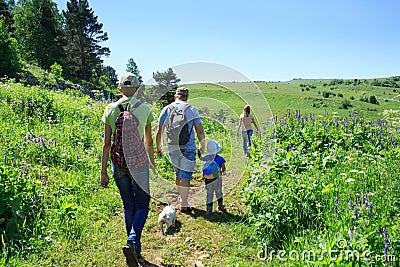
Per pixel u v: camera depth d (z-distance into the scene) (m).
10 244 4.43
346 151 8.96
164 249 4.94
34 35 58.47
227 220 5.93
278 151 7.88
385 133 9.78
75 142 9.34
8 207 4.88
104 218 5.77
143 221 4.43
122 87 4.57
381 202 5.05
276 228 4.89
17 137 8.23
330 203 5.07
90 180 7.12
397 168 6.67
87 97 18.77
